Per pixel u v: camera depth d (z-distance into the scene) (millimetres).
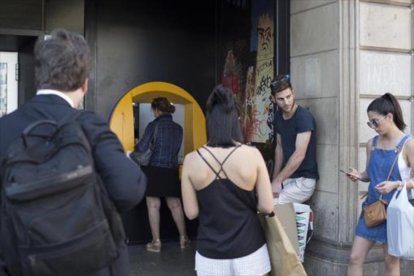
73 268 1849
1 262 1994
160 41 6191
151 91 6035
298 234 4562
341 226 4734
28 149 1855
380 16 4883
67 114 1998
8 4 5031
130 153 5762
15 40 5336
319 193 4957
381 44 4887
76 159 1865
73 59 2057
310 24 5043
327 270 4699
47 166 1839
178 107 6473
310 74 5051
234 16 6137
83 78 2104
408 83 5047
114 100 5973
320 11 4926
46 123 1916
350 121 4727
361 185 4773
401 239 3512
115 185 1965
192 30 6348
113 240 1997
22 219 1795
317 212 4977
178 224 6082
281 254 3018
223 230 2994
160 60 6195
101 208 1942
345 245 4719
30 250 1801
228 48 6266
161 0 6180
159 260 5641
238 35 6070
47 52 2055
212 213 3006
